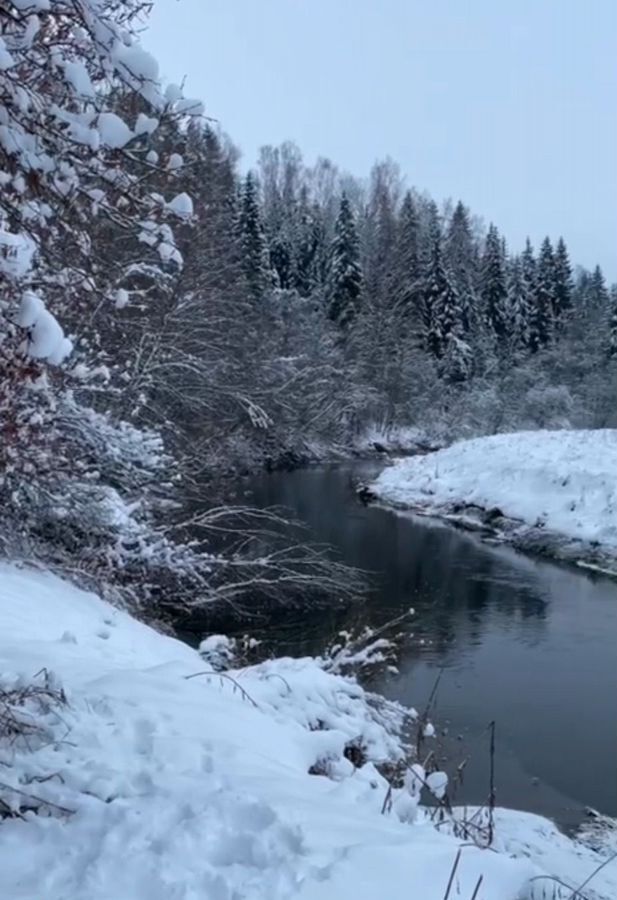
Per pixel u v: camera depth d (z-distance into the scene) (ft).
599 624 44.70
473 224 271.90
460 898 9.23
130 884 8.31
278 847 9.36
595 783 27.55
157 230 11.00
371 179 255.91
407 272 168.55
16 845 8.96
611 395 147.54
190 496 42.32
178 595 36.81
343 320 145.28
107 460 33.06
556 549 61.21
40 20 9.45
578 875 17.98
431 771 19.94
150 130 9.75
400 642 40.57
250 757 12.85
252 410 47.21
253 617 40.50
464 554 61.05
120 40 9.25
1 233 9.13
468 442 98.12
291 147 258.16
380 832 10.54
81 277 14.42
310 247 180.75
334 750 16.07
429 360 148.97
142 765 11.48
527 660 38.96
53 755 11.37
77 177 10.40
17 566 27.94
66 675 15.57
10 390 13.99
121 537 33.27
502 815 23.20
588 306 196.65
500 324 179.83
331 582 42.11
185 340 44.80
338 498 83.35
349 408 116.37
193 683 16.61
